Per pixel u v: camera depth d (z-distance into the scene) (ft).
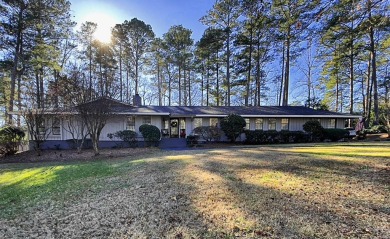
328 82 95.09
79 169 26.05
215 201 13.88
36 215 14.16
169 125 63.10
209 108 66.85
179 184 17.67
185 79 109.40
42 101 45.11
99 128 40.16
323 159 24.72
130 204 14.43
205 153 33.53
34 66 65.62
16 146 44.98
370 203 12.86
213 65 97.19
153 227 11.21
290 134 56.95
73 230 11.68
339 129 57.98
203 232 10.36
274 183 16.88
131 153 41.19
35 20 62.49
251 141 56.54
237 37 74.84
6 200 17.46
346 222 10.73
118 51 96.63
